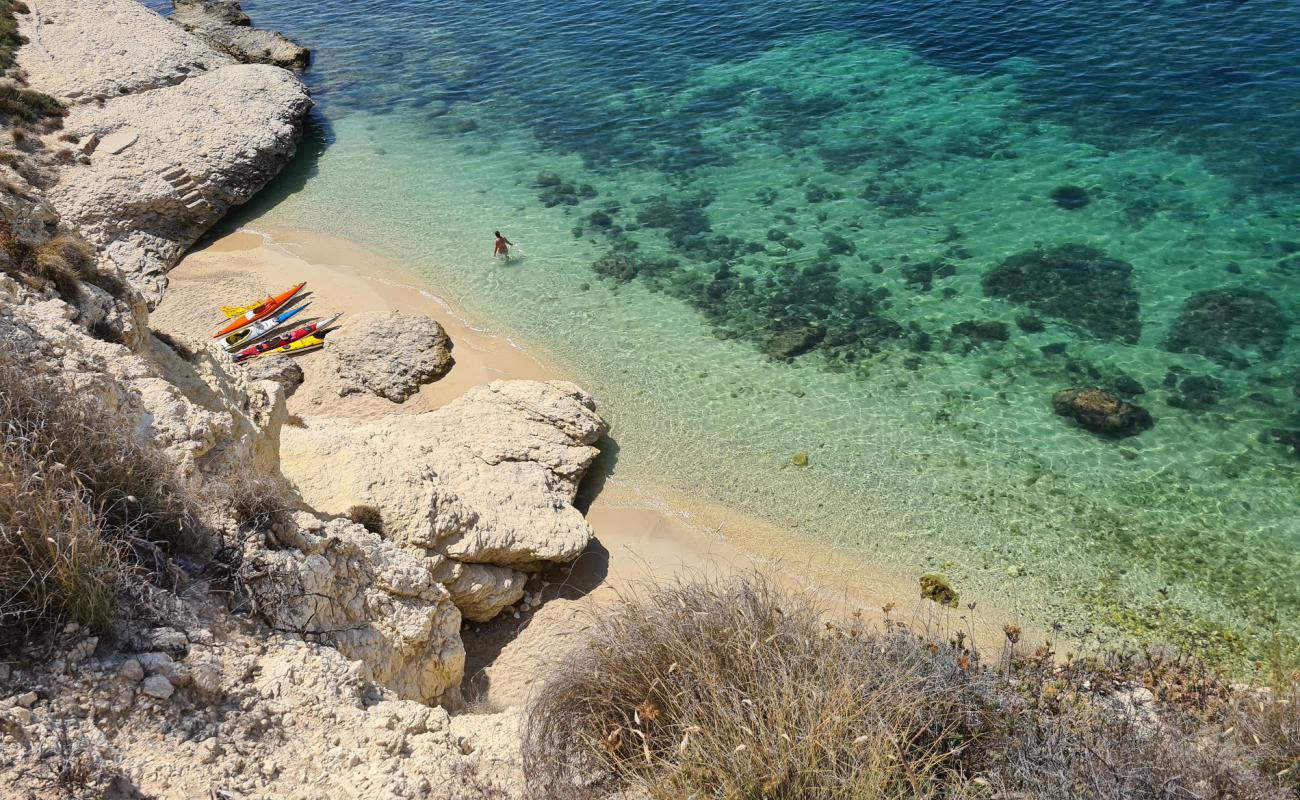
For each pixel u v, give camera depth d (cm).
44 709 806
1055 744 927
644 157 3897
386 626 1327
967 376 2523
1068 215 3117
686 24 5106
